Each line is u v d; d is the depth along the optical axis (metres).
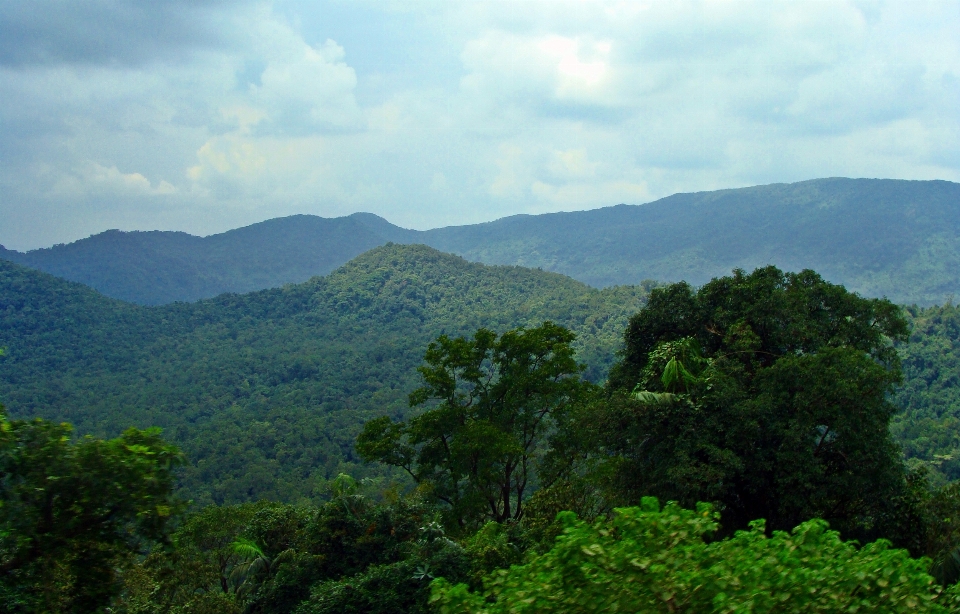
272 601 14.21
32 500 6.16
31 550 6.33
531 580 4.64
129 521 6.47
